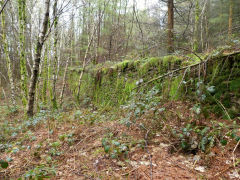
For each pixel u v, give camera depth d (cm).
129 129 339
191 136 253
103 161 248
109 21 1159
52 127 434
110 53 1084
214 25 778
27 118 538
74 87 1028
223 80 329
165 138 279
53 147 314
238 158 207
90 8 812
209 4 762
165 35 626
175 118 322
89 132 363
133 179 203
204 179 187
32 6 883
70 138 329
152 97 360
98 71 785
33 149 313
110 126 372
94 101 762
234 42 383
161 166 221
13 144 357
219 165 205
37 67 530
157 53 598
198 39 702
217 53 335
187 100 383
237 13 665
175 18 803
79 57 1409
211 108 338
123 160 245
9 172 245
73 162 258
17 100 1011
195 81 374
